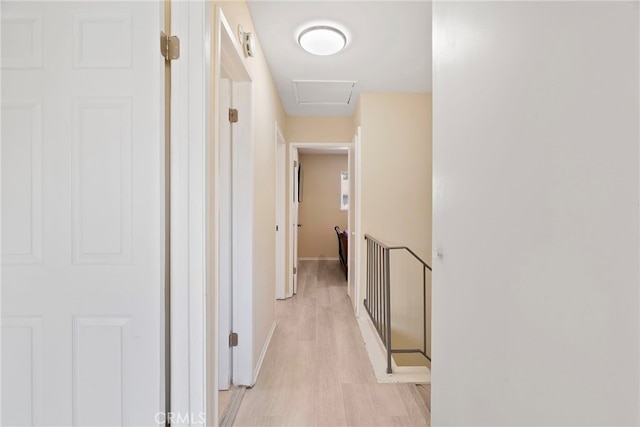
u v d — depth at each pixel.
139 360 1.12
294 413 1.77
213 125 1.34
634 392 0.43
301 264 6.29
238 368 2.03
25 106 1.11
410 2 1.89
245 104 2.02
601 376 0.48
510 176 0.70
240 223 2.02
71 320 1.12
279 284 3.98
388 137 3.32
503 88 0.72
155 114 1.12
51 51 1.11
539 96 0.60
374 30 2.17
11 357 1.12
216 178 1.37
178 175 1.16
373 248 3.08
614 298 0.46
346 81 3.04
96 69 1.12
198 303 1.17
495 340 0.77
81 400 1.12
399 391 1.99
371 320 3.02
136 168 1.12
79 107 1.12
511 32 0.69
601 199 0.48
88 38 1.12
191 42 1.16
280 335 2.87
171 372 1.17
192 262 1.17
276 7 1.94
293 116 4.12
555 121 0.56
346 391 1.99
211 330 1.29
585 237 0.50
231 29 1.59
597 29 0.48
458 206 0.97
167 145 1.16
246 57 1.90
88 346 1.12
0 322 1.11
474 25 0.87
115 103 1.12
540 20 0.60
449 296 1.03
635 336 0.43
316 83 3.08
